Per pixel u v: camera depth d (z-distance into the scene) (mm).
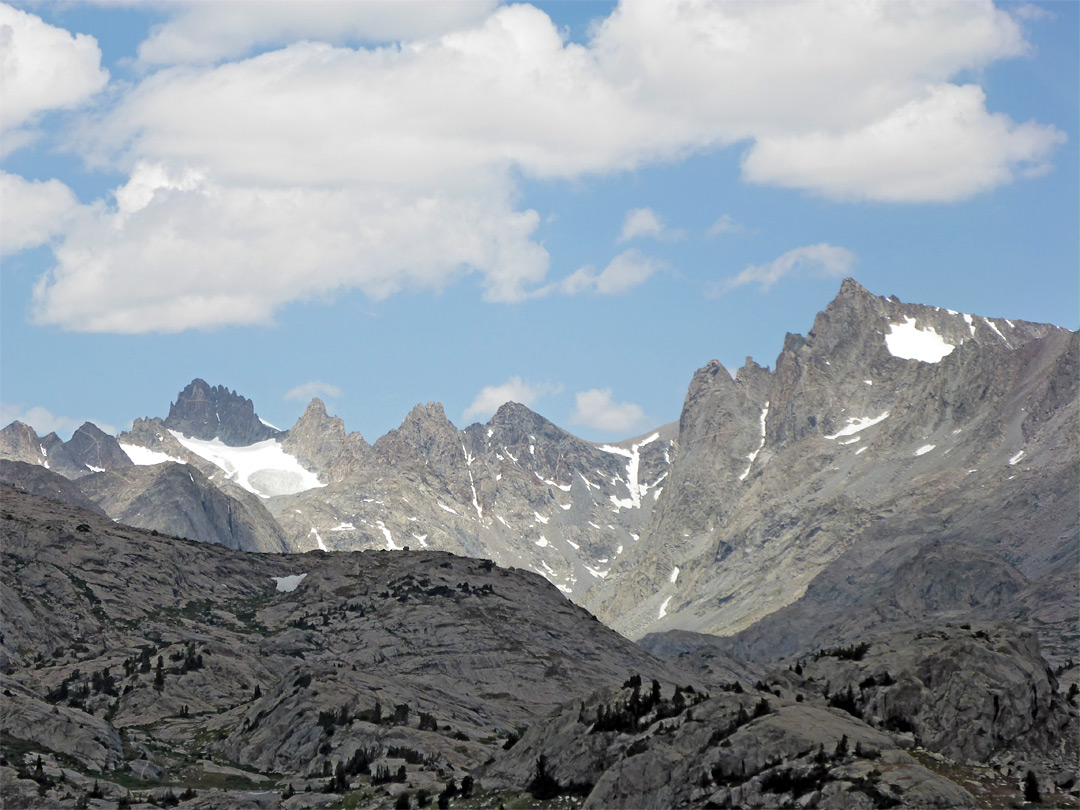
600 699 166125
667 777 142000
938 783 133875
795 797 134500
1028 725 158875
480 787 163000
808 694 164625
